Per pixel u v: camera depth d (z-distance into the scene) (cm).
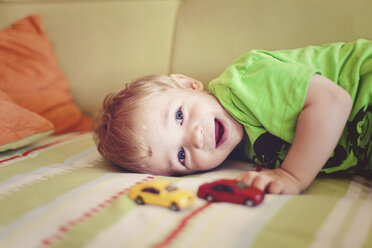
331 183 87
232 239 57
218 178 88
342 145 92
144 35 150
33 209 69
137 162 100
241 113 99
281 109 89
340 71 99
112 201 72
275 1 125
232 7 132
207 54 135
